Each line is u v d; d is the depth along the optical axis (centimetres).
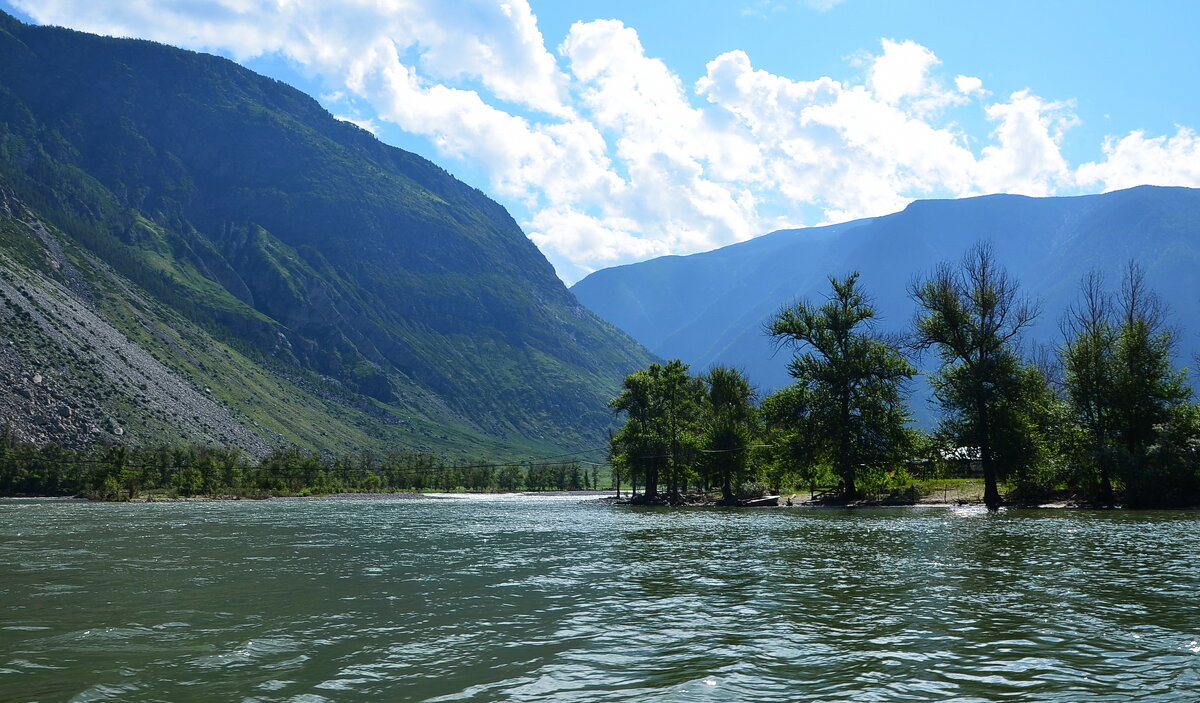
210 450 19125
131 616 1786
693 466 10081
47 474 15512
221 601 2012
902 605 1878
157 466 16438
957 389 6900
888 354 7806
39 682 1200
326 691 1157
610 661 1341
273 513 8269
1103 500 6512
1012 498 7162
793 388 8012
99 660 1350
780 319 8206
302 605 1944
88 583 2367
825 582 2288
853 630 1589
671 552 3309
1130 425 6506
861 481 7938
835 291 8056
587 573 2589
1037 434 6794
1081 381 6612
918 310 7431
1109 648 1412
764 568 2662
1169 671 1247
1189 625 1614
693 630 1606
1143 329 6494
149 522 6162
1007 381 6825
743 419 10575
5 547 3688
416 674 1257
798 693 1138
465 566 2839
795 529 4612
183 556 3234
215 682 1202
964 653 1379
